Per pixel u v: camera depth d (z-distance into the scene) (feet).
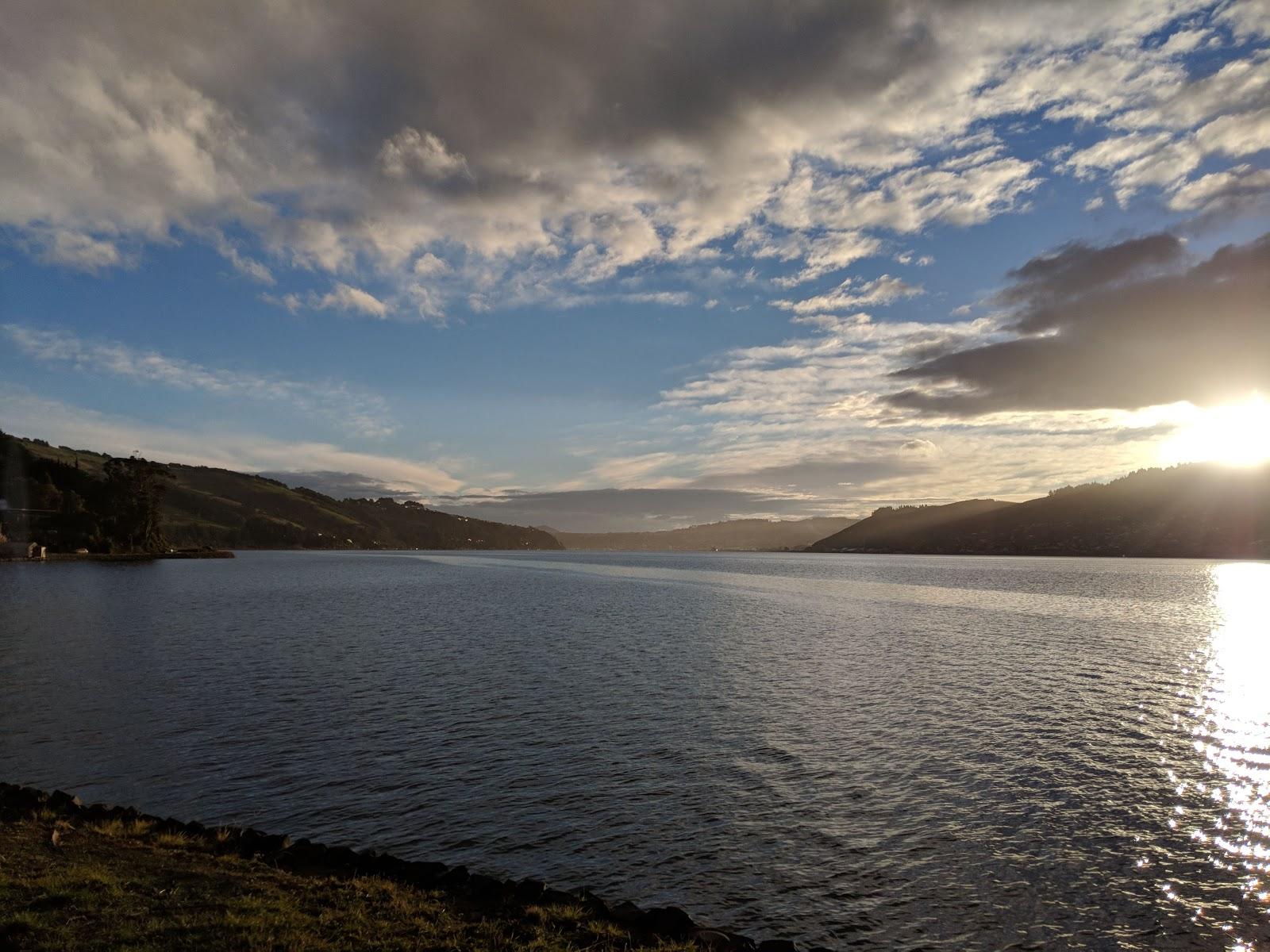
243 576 478.59
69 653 156.76
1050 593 375.66
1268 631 218.59
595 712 105.19
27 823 56.54
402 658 152.76
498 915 44.70
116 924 37.96
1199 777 79.25
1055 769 81.51
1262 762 84.43
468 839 62.59
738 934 48.70
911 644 182.29
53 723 97.66
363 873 50.93
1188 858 60.29
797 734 94.63
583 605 297.53
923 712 107.04
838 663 151.02
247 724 97.40
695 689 122.21
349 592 354.74
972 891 54.75
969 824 66.44
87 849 51.24
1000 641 189.88
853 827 65.67
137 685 122.31
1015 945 48.14
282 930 38.86
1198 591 404.16
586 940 41.55
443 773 78.69
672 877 56.29
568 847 61.05
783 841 62.59
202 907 41.29
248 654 157.38
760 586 435.12
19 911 38.63
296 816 67.15
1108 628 222.07
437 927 41.47
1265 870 58.29
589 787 74.64
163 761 82.12
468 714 103.76
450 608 276.21
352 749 86.74
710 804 70.59
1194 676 139.44
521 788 74.38
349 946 37.76
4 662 145.69
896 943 48.03
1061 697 117.80
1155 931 49.96
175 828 58.65
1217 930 50.06
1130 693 122.42
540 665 146.10
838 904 52.65
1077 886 55.67
